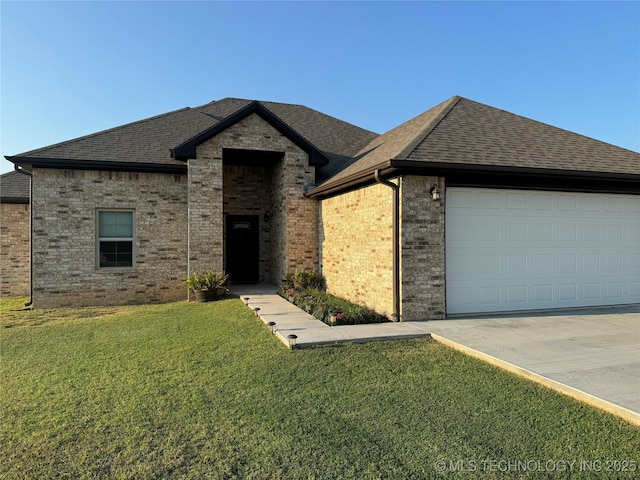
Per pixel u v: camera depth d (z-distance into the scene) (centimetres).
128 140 1201
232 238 1408
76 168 1064
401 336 643
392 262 771
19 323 841
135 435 345
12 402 423
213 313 908
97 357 583
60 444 332
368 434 338
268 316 812
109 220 1112
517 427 342
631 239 921
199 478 280
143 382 476
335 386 448
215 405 405
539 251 852
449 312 791
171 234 1148
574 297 875
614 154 944
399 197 759
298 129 1520
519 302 838
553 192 862
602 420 350
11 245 1301
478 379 459
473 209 809
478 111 1061
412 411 380
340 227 1041
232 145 1152
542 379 441
